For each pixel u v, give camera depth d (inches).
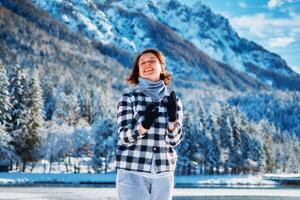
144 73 171.5
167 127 161.8
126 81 181.2
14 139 2188.7
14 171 2438.5
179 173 2942.9
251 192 1758.1
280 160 4547.2
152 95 165.9
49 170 2632.9
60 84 6003.9
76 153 2751.0
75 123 3956.7
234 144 3221.0
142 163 158.6
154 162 159.8
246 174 3208.7
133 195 158.1
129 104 163.9
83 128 2810.0
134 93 166.1
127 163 159.2
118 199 162.2
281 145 5300.2
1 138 2090.3
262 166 3294.8
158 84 168.9
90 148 2763.3
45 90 4965.6
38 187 1731.1
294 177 3102.9
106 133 2736.2
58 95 4761.3
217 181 2815.0
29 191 1441.9
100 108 4461.1
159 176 160.2
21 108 2228.1
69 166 3034.0
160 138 160.7
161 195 162.2
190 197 1379.2
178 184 2667.3
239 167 3262.8
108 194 1353.3
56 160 2738.7
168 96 165.6
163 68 177.5
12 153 2153.1
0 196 1197.1
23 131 2199.8
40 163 2859.3
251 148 3280.0
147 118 154.1
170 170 163.5
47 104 4672.7
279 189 2190.0
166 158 162.1
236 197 1427.2
